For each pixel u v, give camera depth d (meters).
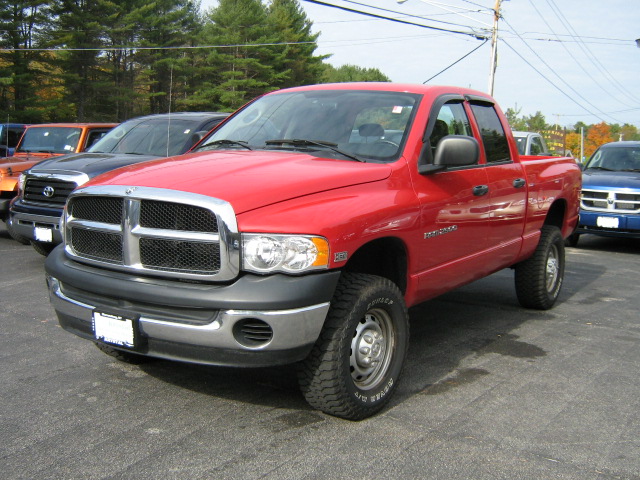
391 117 4.53
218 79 58.72
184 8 54.34
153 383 4.27
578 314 6.62
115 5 49.12
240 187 3.45
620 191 11.29
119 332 3.53
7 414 3.76
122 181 3.68
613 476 3.24
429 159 4.43
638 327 6.16
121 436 3.50
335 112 4.70
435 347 5.31
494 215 5.19
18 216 7.82
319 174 3.74
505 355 5.15
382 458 3.33
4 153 16.12
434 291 4.58
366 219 3.65
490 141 5.41
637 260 10.62
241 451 3.36
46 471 3.11
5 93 47.97
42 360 4.68
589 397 4.30
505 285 7.91
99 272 3.65
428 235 4.27
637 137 110.75
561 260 6.86
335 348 3.52
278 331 3.27
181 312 3.39
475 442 3.55
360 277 3.71
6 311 5.98
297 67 64.62
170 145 8.60
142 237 3.48
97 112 51.94
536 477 3.20
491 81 29.78
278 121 4.83
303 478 3.11
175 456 3.29
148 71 51.44
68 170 7.54
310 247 3.33
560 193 6.55
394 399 4.14
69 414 3.77
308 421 3.75
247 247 3.29
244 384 4.29
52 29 48.53
